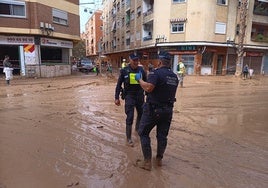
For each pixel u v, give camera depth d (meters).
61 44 27.19
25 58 23.77
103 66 47.56
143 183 3.76
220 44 31.12
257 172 4.20
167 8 31.77
